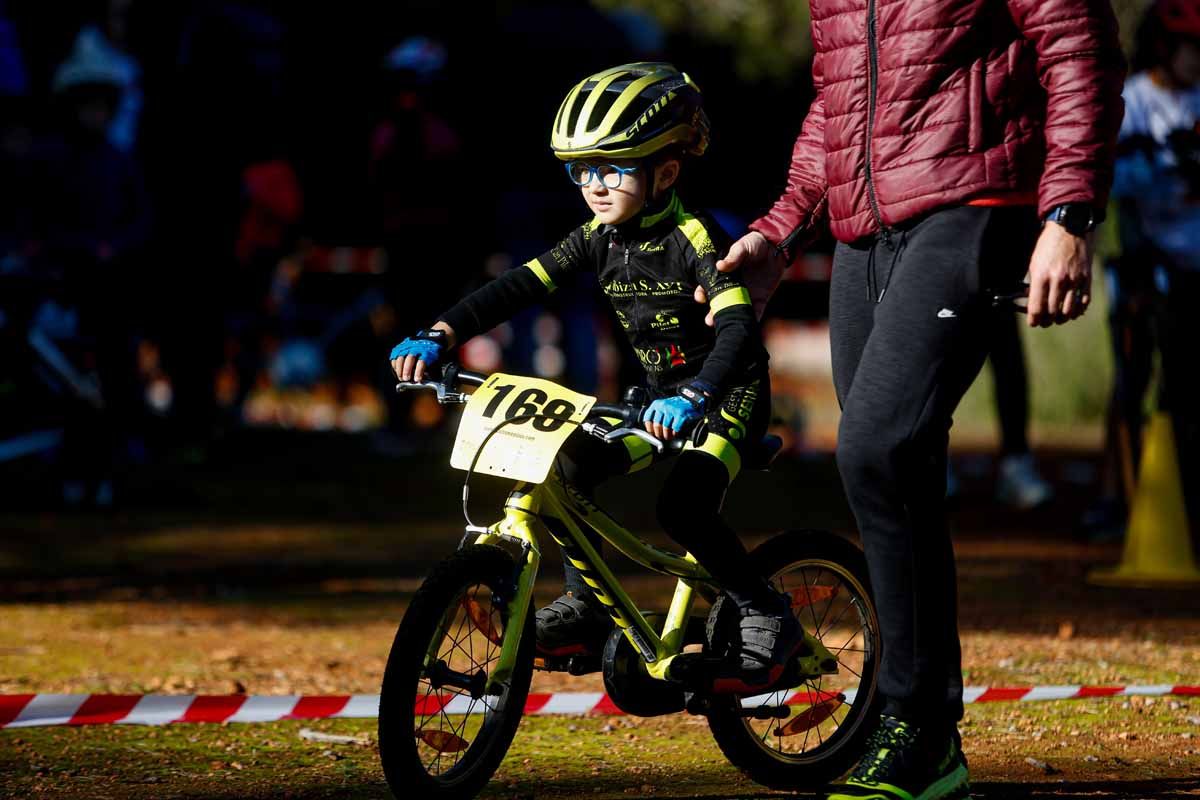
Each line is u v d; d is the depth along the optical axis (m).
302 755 12.48
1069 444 46.53
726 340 10.83
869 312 10.59
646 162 11.30
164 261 35.25
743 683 11.38
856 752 12.13
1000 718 13.80
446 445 40.62
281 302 45.97
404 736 10.05
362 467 36.22
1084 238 9.57
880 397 9.96
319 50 49.41
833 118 10.53
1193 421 23.62
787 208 11.52
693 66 53.44
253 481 33.47
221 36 36.78
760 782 11.75
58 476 29.67
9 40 31.27
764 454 11.86
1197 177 22.48
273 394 48.06
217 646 17.36
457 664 15.42
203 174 36.09
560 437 10.46
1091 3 9.64
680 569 11.72
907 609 10.12
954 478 30.94
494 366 49.75
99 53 31.11
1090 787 11.51
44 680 15.42
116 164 30.14
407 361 11.37
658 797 11.38
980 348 10.12
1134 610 19.66
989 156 9.98
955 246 9.98
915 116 10.07
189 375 36.12
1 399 29.58
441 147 36.62
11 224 29.42
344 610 19.77
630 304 11.80
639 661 11.23
